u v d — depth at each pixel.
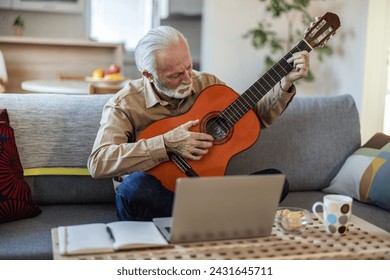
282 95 2.22
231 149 2.05
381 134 2.59
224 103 2.10
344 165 2.53
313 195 2.48
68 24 6.54
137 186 1.92
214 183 1.46
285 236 1.62
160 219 1.72
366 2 4.37
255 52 4.89
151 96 2.16
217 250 1.50
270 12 4.82
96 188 2.33
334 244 1.56
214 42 4.82
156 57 2.05
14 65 5.62
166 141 1.96
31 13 6.39
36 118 2.29
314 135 2.57
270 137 2.51
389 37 4.44
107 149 2.00
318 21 2.12
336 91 4.74
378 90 4.49
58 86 3.96
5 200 1.99
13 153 2.11
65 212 2.20
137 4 6.72
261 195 1.52
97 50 5.73
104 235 1.57
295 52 2.13
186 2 6.41
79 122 2.33
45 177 2.29
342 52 4.64
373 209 2.30
